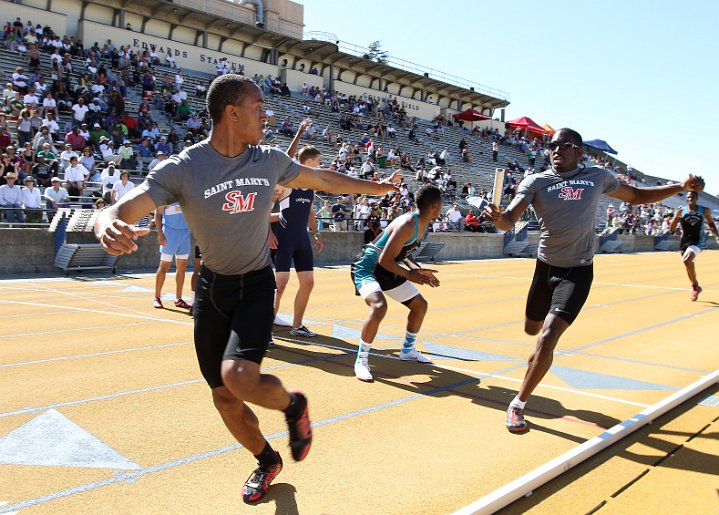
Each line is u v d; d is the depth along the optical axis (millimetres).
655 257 28047
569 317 4008
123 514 2809
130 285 11836
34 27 24094
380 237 5594
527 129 48156
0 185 13562
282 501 2975
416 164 31016
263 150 2916
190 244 8977
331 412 4344
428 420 4219
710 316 9422
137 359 5770
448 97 47531
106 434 3814
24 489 3045
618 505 2986
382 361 5945
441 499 3016
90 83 20891
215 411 4289
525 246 25453
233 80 2682
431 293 12023
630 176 53062
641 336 7652
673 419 4312
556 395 4898
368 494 3061
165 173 2615
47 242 13547
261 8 35438
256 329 2744
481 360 6129
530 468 3420
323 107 32875
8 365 5488
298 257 6875
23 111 16125
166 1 29375
